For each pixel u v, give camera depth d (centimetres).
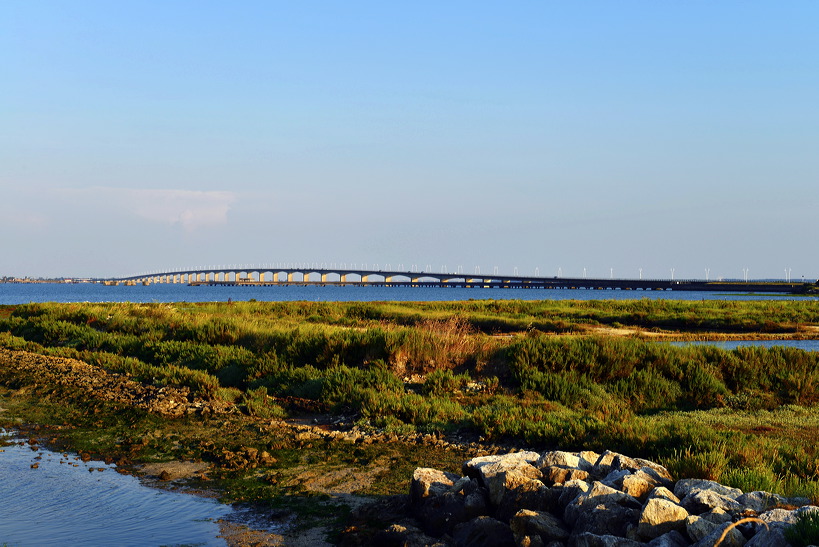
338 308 5519
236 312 4831
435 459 1107
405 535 709
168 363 2214
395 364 1912
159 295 18500
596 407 1543
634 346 1978
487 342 2098
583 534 613
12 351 2772
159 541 750
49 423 1384
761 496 680
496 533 688
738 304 7544
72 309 4384
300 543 745
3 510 854
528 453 855
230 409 1512
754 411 1603
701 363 1883
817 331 4628
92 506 872
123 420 1397
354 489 940
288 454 1133
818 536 545
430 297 16012
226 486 957
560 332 4238
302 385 1719
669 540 583
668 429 1184
